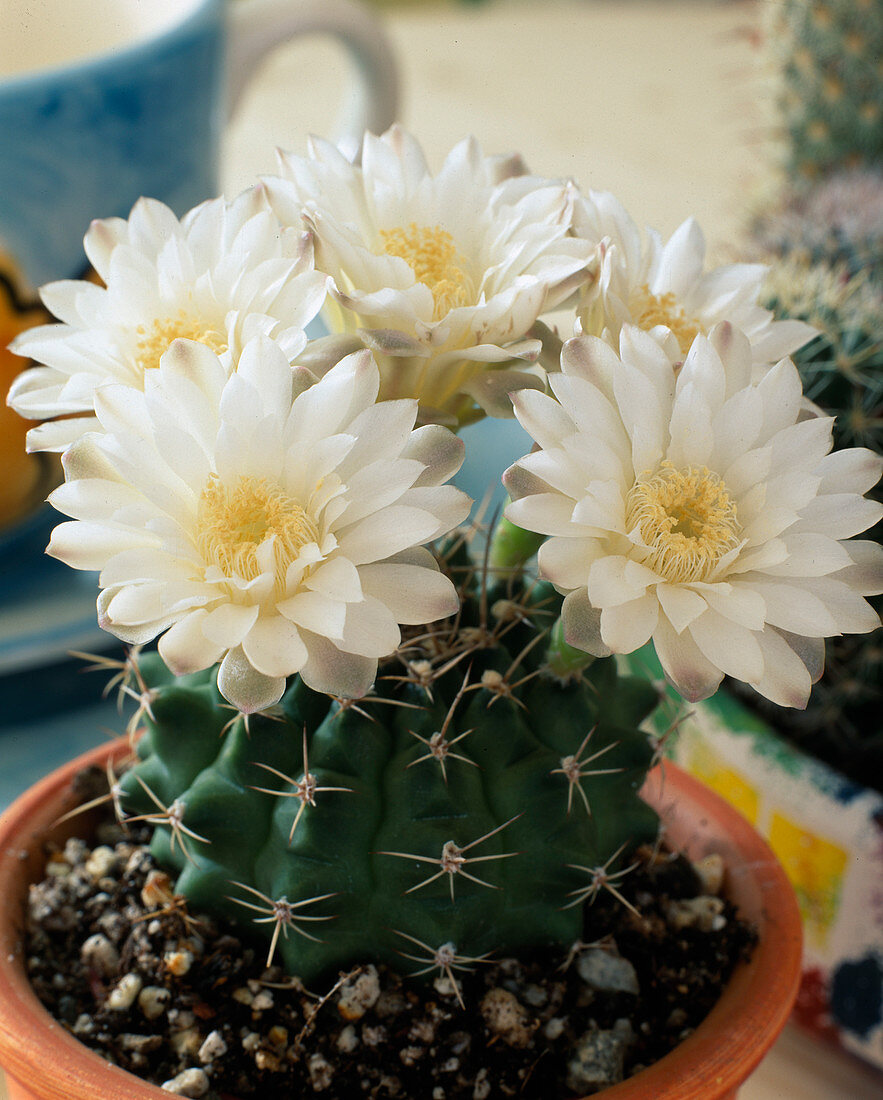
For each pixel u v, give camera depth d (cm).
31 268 35
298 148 75
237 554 21
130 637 21
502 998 25
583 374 22
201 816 24
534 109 85
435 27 104
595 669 25
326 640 21
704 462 22
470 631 25
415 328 22
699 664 21
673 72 94
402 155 24
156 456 21
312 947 24
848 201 46
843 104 54
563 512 21
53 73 33
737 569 22
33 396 23
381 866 24
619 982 25
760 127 61
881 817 32
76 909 27
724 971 26
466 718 24
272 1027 25
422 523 21
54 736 40
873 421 36
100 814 29
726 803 29
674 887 27
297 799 24
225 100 42
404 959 25
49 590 41
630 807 26
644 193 70
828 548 21
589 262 22
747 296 25
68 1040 24
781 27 55
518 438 45
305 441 21
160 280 23
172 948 25
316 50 97
